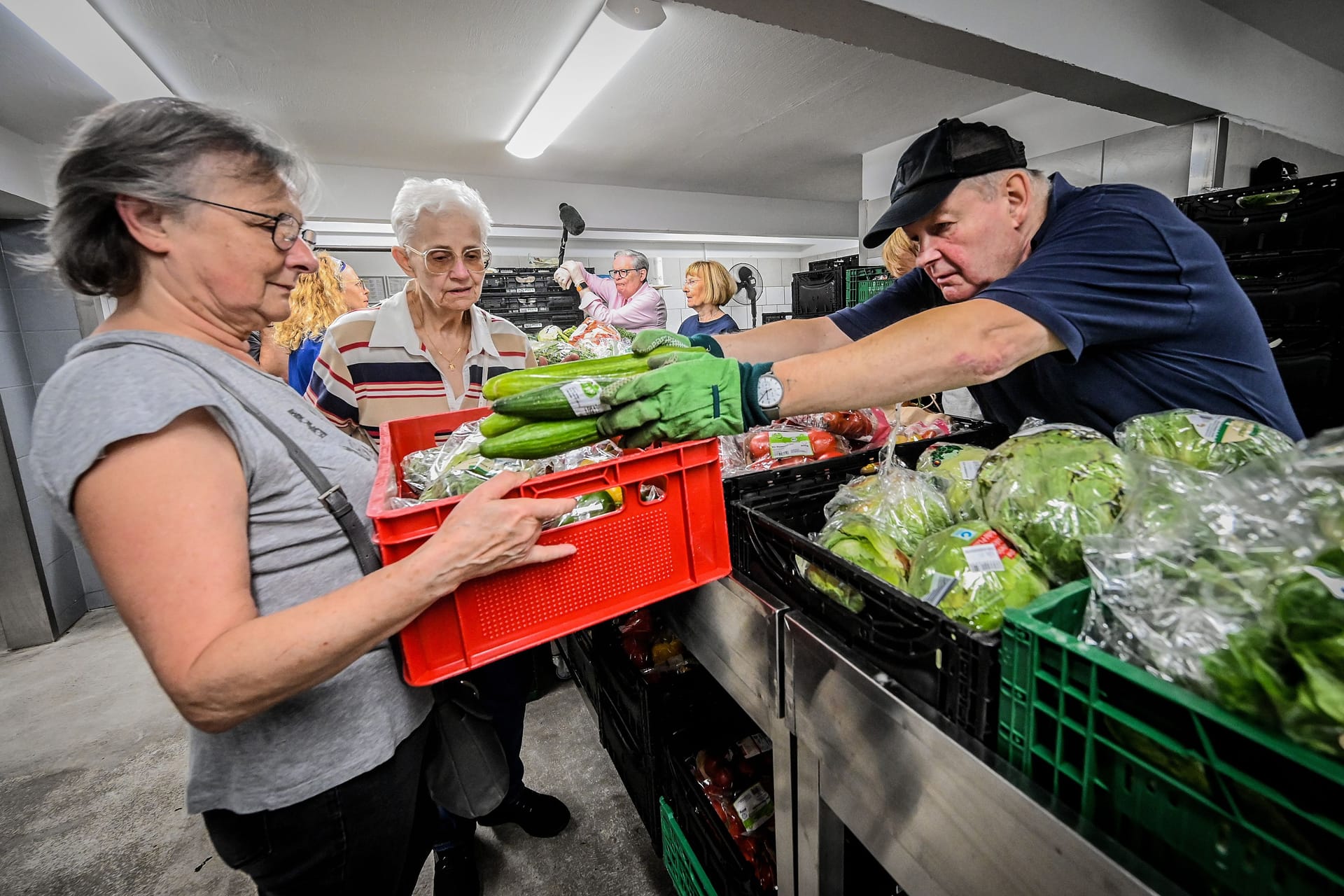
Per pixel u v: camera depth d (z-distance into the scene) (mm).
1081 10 2104
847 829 858
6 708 2309
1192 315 870
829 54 2686
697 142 3922
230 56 2309
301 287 2027
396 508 789
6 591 2705
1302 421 2094
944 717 605
